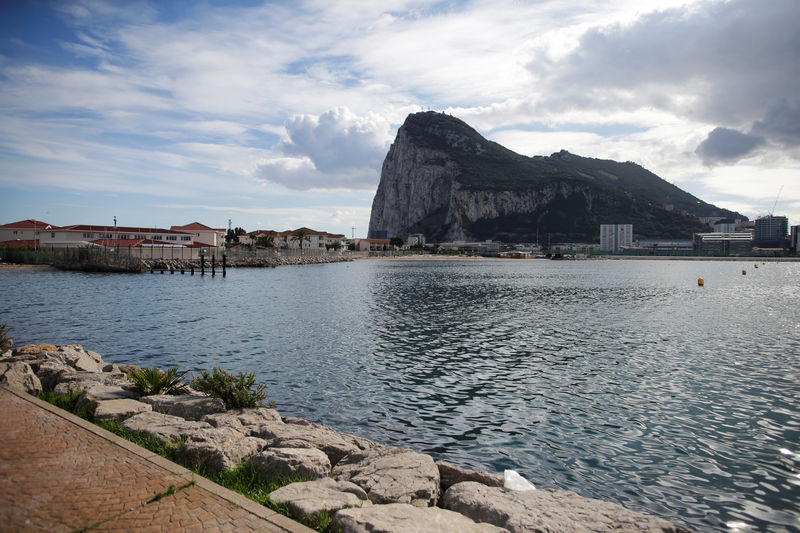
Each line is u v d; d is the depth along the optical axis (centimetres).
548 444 1300
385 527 563
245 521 566
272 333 2961
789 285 7512
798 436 1348
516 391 1783
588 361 2266
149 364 2169
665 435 1360
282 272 10356
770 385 1848
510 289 6481
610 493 1034
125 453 753
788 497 1018
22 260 9544
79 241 11144
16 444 778
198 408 1147
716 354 2408
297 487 698
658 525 646
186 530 539
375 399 1681
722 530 898
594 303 4800
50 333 2908
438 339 2814
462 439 1335
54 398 1238
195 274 9000
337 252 18812
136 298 4853
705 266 17412
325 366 2144
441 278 8912
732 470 1143
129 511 575
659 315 3919
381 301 4841
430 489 746
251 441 908
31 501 591
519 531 620
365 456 905
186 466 806
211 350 2458
